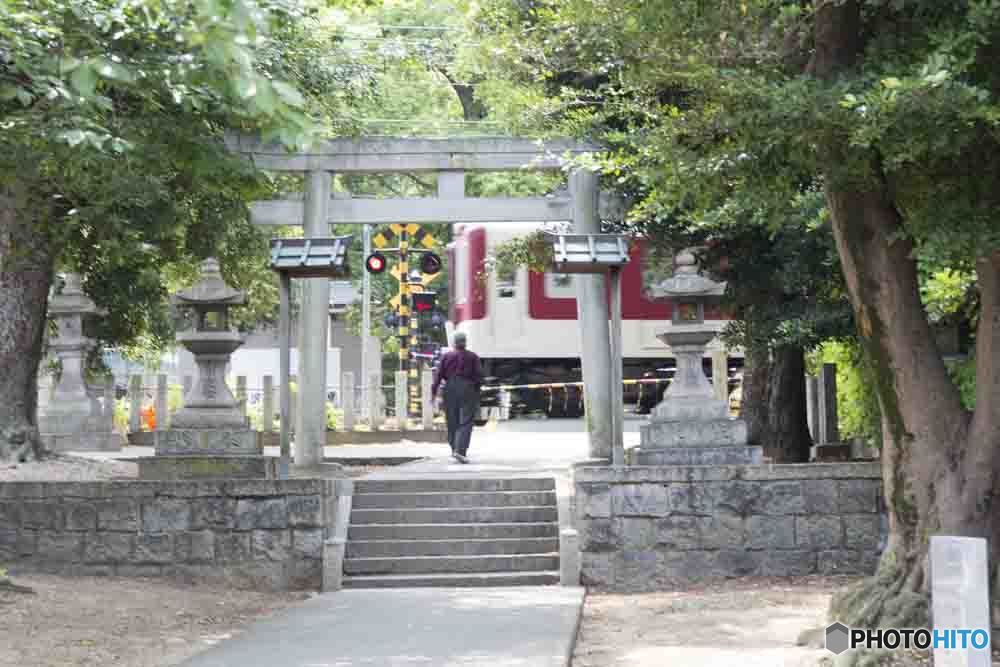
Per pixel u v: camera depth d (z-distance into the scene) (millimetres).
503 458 18969
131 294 19766
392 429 25750
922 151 7863
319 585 13117
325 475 16922
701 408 14133
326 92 17375
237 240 20781
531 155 17516
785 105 7926
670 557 13312
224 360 14500
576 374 30156
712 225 13750
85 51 8984
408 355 28375
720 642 9438
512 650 8836
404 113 27703
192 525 13312
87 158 10172
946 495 8891
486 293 28797
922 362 9047
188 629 10195
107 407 22969
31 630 9609
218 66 6852
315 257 14414
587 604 12102
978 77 8305
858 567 13289
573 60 13883
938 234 8297
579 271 14305
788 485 13383
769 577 13281
